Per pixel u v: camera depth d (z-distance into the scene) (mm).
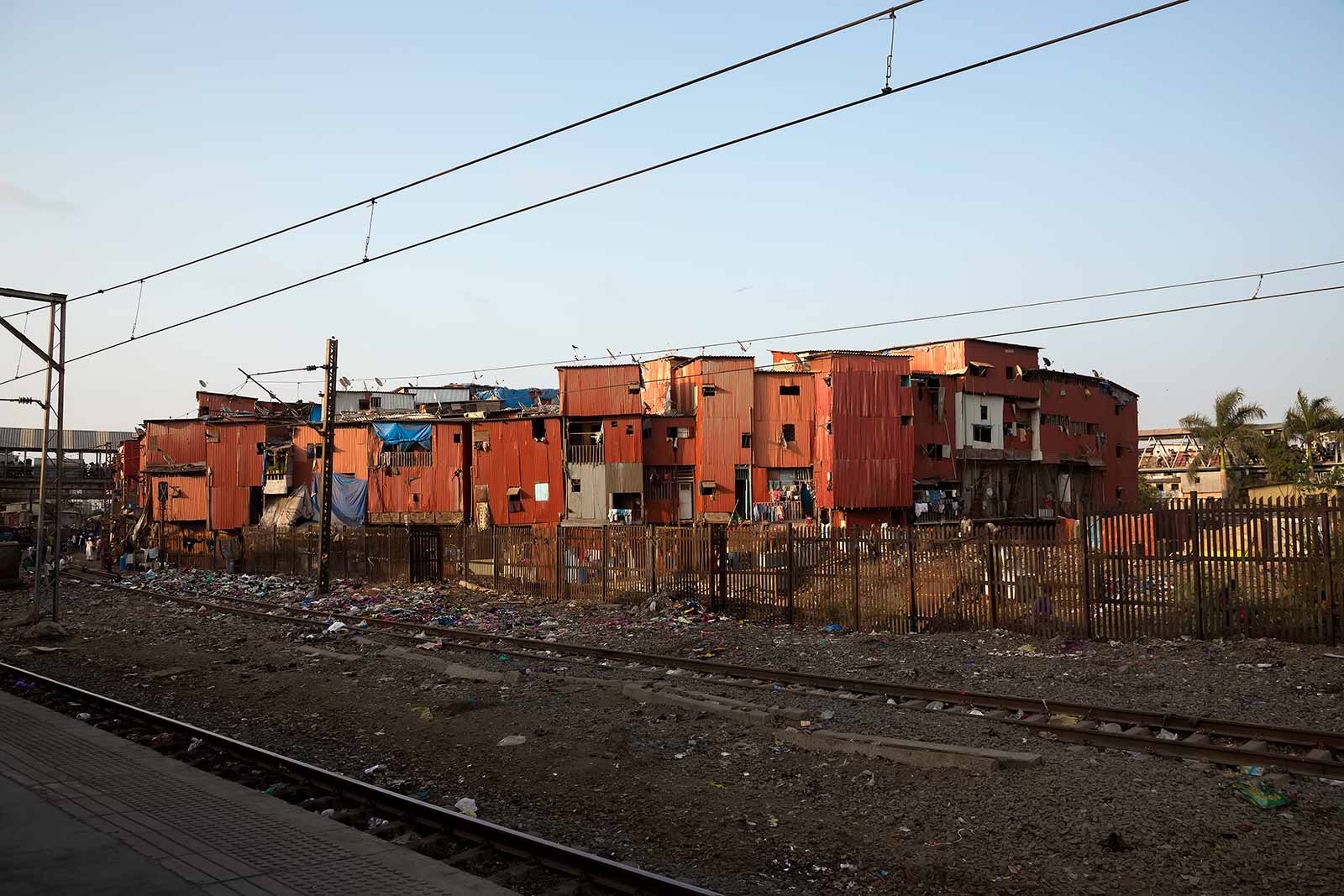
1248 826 6742
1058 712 10727
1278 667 12352
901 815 7379
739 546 20844
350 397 61219
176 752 9906
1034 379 56625
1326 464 57750
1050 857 6383
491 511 48781
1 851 5906
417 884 5539
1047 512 56219
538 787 8523
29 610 26000
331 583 32656
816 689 12758
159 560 44750
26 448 84625
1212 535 14406
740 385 48469
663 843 7027
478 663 15266
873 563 18375
